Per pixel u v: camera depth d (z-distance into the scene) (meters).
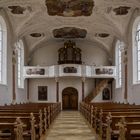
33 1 22.61
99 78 37.81
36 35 34.12
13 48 27.98
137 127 6.11
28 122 8.40
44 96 37.78
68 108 37.69
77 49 36.53
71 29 31.94
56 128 15.12
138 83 25.03
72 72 35.19
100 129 11.66
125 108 14.73
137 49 26.30
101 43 36.84
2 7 23.70
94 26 30.23
